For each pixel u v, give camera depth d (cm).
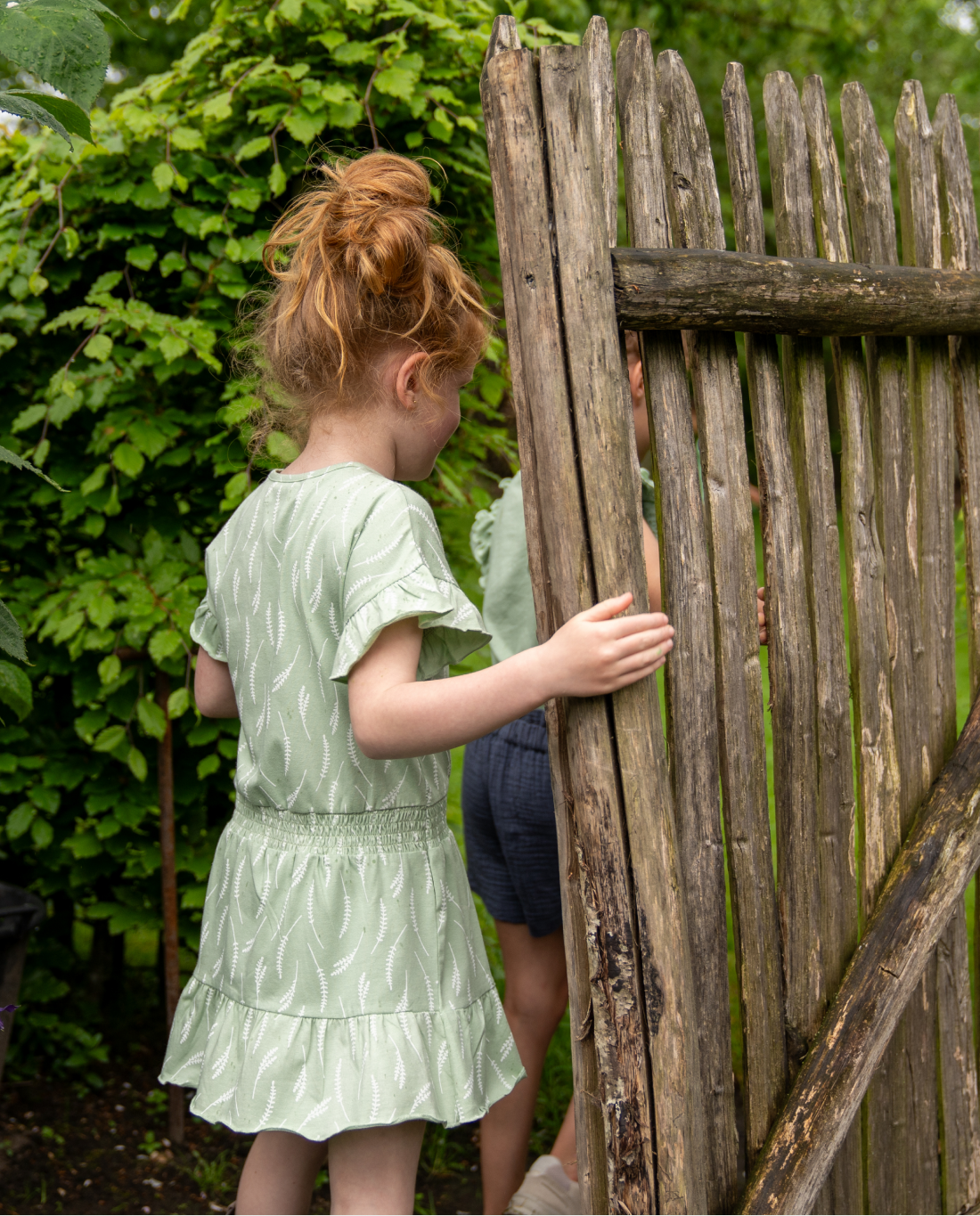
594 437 124
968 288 150
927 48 823
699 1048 138
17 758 237
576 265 123
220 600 138
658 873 125
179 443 239
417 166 137
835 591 148
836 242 147
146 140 227
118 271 229
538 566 129
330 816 125
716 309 130
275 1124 117
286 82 226
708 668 137
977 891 175
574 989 133
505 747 180
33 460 229
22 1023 238
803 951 146
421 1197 209
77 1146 217
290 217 146
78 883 243
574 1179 188
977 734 160
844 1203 155
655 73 134
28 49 109
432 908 127
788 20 618
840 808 150
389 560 117
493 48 127
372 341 126
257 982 124
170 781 227
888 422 154
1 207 232
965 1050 167
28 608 235
